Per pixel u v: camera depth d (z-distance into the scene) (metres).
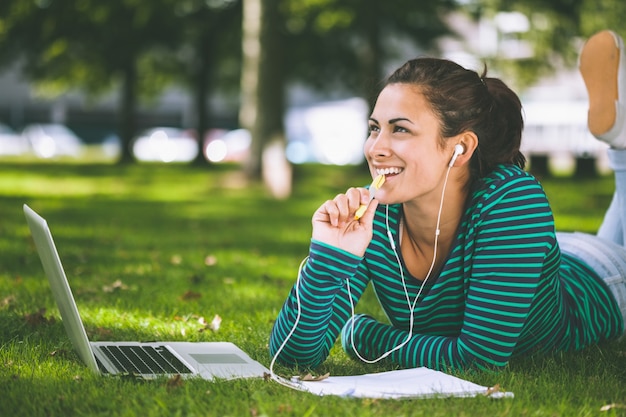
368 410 2.68
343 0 22.73
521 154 3.31
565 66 22.80
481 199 3.13
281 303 5.34
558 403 2.87
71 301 3.03
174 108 50.97
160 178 23.22
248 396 2.91
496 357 3.15
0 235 9.19
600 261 3.86
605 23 19.81
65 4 24.33
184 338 4.18
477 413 2.72
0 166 27.08
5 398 2.87
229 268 7.13
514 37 22.39
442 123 3.04
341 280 3.06
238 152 40.41
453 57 25.70
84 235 9.59
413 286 3.33
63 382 3.07
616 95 4.08
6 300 5.10
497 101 3.19
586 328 3.70
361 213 3.00
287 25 25.66
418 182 3.06
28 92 47.59
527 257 3.08
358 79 27.42
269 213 13.85
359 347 3.56
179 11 26.92
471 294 3.15
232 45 28.98
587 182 20.88
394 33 25.94
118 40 26.77
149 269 6.86
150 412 2.65
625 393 3.07
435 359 3.24
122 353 3.52
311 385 2.95
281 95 17.89
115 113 49.81
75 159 34.31
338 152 40.84
